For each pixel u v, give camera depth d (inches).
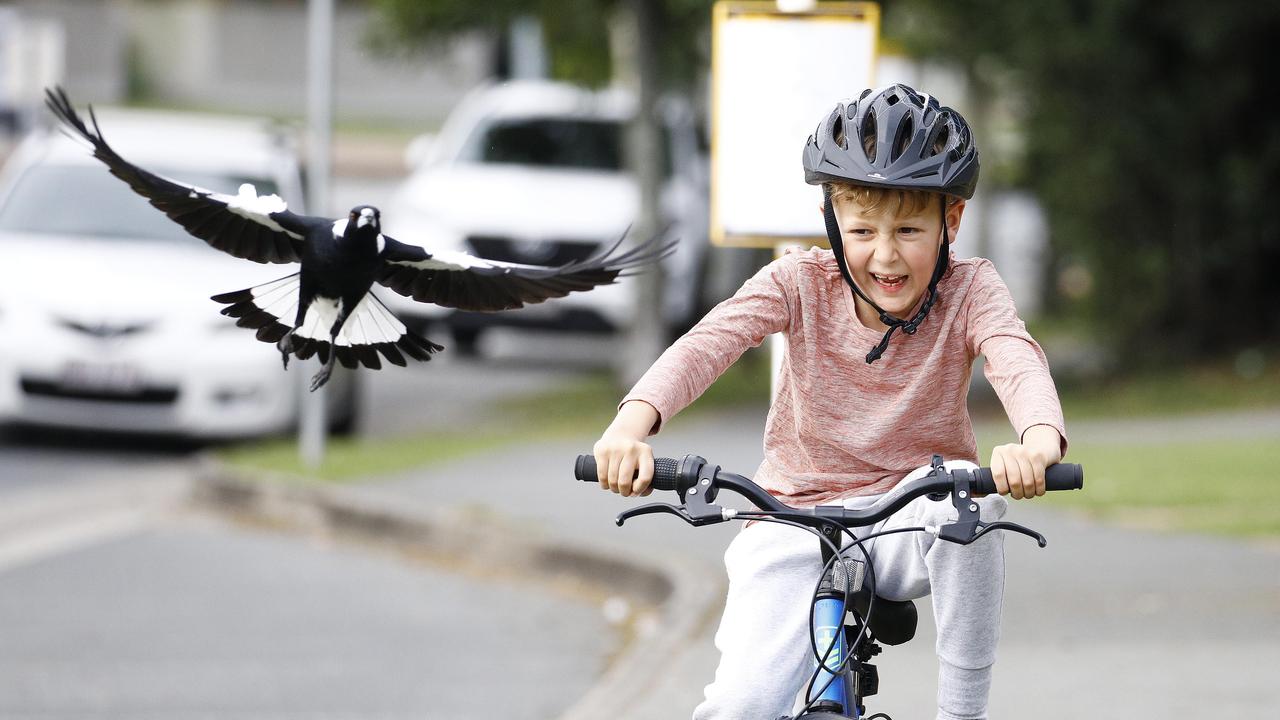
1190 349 1175.0
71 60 2997.0
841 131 244.1
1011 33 1091.9
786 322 253.4
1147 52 1112.8
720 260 1165.7
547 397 1019.9
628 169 1093.1
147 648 492.4
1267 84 1123.3
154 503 723.4
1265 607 491.5
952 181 236.2
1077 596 508.1
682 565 549.6
